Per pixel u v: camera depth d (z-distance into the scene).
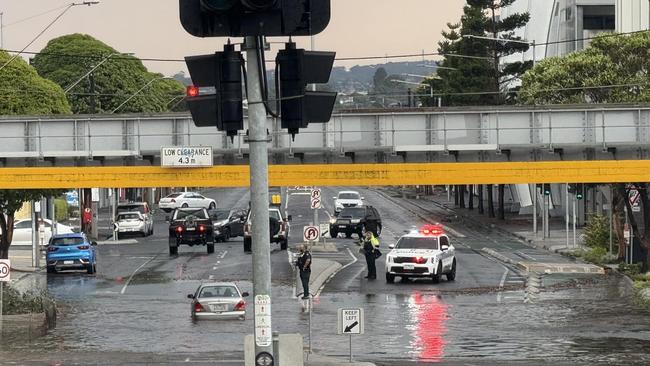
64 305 65.56
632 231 85.06
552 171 77.50
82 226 118.19
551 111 77.88
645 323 56.91
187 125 78.69
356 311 42.50
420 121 78.38
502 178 77.69
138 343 50.47
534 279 79.06
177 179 78.31
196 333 53.69
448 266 78.19
